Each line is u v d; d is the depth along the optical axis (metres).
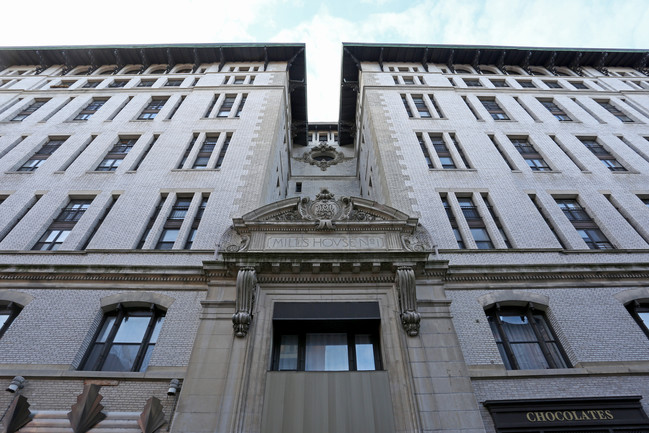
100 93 27.81
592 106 27.16
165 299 13.52
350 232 15.20
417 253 13.51
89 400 10.55
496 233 16.59
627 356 12.12
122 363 12.21
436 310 12.82
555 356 12.58
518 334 13.15
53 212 17.42
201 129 23.53
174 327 12.71
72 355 11.95
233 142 22.38
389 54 33.75
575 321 13.05
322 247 14.60
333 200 16.55
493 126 24.17
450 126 24.12
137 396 10.98
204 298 13.59
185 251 15.21
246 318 12.05
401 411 10.51
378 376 11.12
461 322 12.93
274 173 23.28
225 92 28.28
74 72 32.41
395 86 29.31
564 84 30.31
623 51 33.19
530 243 16.12
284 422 10.10
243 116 25.19
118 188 18.75
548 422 10.45
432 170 20.12
